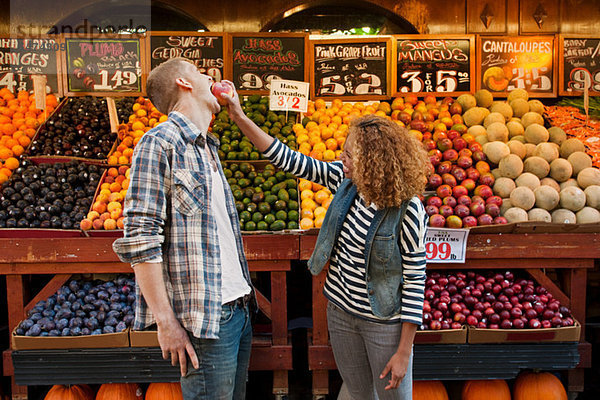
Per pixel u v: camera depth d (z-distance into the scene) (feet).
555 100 14.76
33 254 9.45
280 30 16.62
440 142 11.85
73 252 9.51
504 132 12.14
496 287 9.86
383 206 6.22
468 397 9.93
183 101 6.15
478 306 9.59
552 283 10.00
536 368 9.47
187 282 5.72
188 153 5.83
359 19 16.49
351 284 6.68
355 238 6.52
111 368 9.21
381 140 6.08
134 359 9.20
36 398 10.52
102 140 12.84
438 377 9.46
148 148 5.57
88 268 9.66
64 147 12.39
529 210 10.70
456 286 10.01
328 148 12.73
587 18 15.03
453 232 9.69
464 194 10.40
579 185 11.15
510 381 10.50
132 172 5.53
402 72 14.52
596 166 11.47
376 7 15.67
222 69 14.61
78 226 10.05
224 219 6.29
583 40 14.33
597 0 14.90
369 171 6.02
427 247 9.73
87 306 9.48
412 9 15.42
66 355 9.13
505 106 13.17
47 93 14.75
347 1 15.49
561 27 15.11
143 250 5.36
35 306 9.66
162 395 9.64
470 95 13.70
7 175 11.55
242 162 12.10
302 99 12.57
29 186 10.75
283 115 14.30
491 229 9.73
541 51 14.39
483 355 9.39
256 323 10.82
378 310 6.51
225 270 6.16
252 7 15.61
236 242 6.61
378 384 6.78
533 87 14.47
